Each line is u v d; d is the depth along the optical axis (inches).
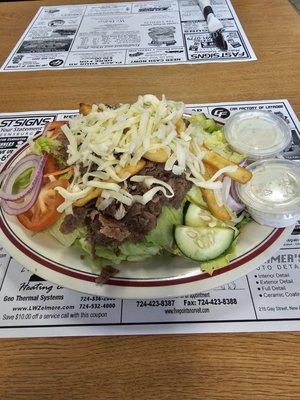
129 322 8.7
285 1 21.6
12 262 10.1
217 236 9.2
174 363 7.8
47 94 16.4
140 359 8.0
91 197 9.3
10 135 14.4
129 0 23.0
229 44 18.7
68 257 9.2
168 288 8.5
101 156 9.6
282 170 10.6
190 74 17.1
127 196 9.1
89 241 9.2
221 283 8.6
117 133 9.8
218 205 9.9
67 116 15.1
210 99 15.6
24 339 8.4
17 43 19.8
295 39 18.7
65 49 19.1
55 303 9.1
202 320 8.6
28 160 11.1
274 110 14.8
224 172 10.0
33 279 9.7
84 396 7.4
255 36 19.1
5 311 9.0
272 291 9.1
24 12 22.5
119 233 8.9
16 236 9.6
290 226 9.7
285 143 11.8
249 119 12.7
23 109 15.6
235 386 7.4
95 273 8.9
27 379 7.7
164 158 9.6
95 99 15.9
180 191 9.6
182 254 9.1
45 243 9.6
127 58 18.3
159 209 9.3
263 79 16.5
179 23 20.5
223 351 8.0
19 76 17.5
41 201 10.0
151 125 9.9
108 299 9.2
